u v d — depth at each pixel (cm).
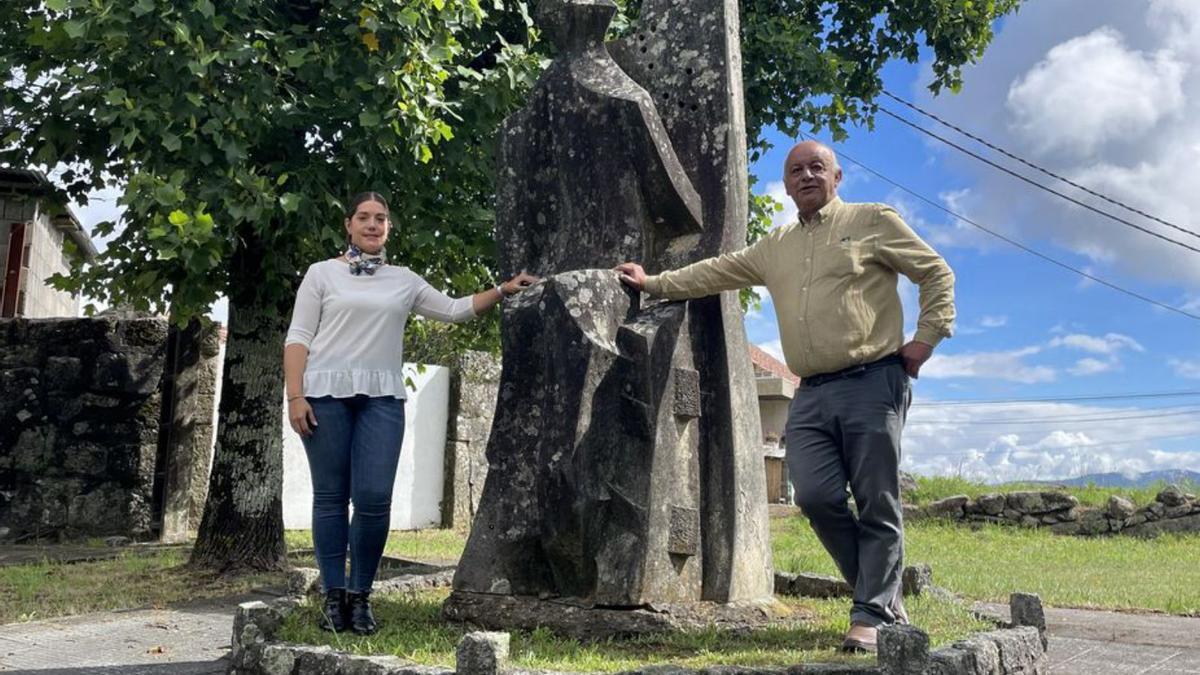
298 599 478
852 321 409
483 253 866
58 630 566
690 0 526
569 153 505
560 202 510
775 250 439
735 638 438
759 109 1045
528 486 469
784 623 471
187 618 610
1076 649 557
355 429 436
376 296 442
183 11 684
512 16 913
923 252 411
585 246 497
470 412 1376
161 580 764
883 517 408
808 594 603
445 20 755
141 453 1080
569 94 509
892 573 408
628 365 456
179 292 810
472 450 1373
